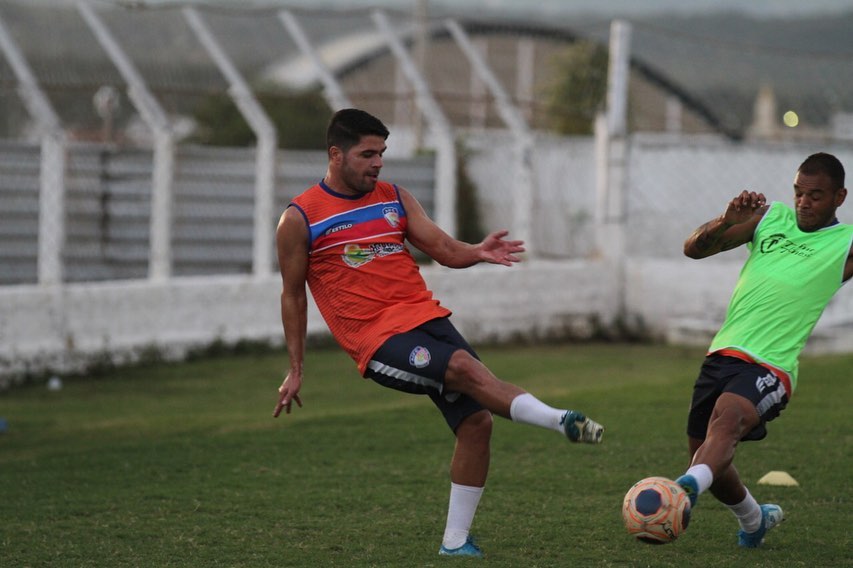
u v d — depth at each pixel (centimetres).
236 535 1750
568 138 5634
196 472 2214
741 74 6200
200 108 5481
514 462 2234
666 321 4809
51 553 1664
